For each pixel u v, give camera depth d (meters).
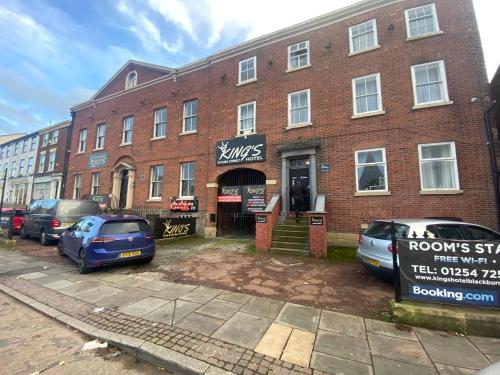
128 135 17.28
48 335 3.64
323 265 7.16
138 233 7.02
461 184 8.39
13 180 28.98
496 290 3.66
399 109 9.59
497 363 2.05
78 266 7.18
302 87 11.59
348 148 10.24
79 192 19.22
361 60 10.58
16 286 5.57
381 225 5.90
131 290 5.27
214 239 11.83
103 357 3.14
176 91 15.31
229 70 13.66
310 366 2.83
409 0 10.10
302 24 11.79
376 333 3.56
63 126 23.34
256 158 11.98
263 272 6.50
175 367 2.89
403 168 9.23
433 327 3.70
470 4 9.23
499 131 8.91
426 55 9.54
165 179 14.71
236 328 3.66
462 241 3.84
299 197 10.41
